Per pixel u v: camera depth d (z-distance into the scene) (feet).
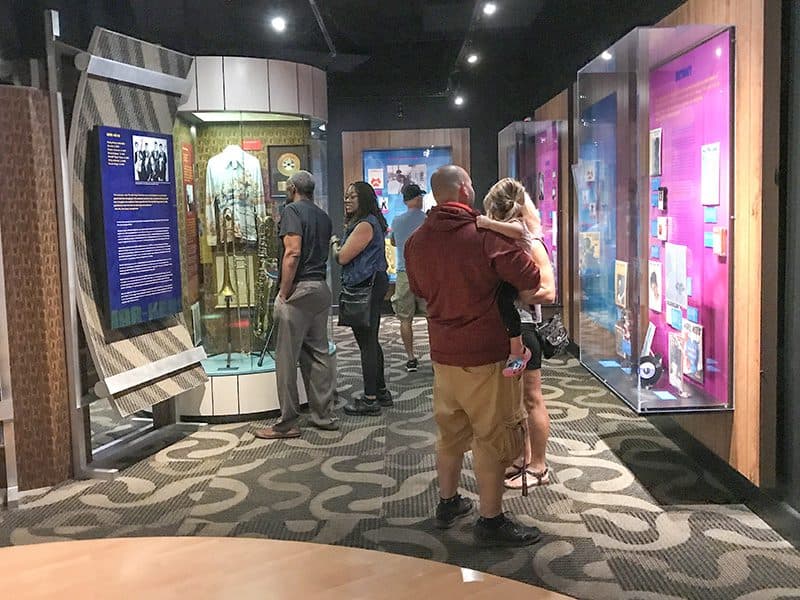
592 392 18.08
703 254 11.46
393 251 32.01
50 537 10.73
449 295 9.43
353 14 23.21
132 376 13.48
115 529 10.96
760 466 10.46
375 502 11.73
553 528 10.53
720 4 11.23
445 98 31.27
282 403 14.93
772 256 10.09
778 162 9.98
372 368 16.58
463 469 13.06
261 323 17.25
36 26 13.85
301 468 13.39
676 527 10.46
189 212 16.63
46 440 12.78
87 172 13.05
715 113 10.99
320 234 14.88
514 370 9.43
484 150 31.42
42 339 12.67
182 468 13.55
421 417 16.39
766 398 10.32
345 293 16.20
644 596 8.60
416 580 4.14
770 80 9.91
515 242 9.29
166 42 19.60
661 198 12.52
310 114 16.94
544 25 24.53
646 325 12.67
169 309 14.94
